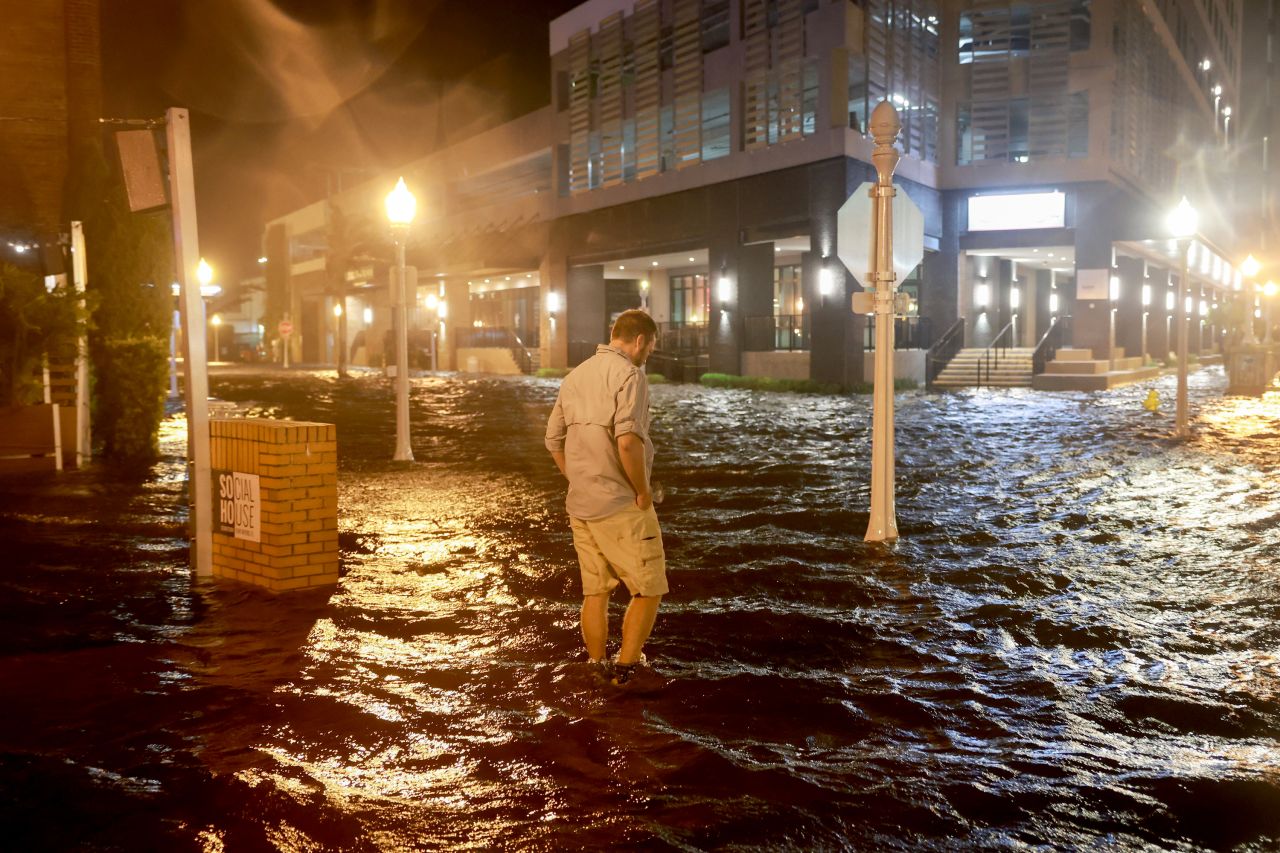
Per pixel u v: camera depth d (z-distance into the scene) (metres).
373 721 4.07
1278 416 20.30
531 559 7.34
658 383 40.53
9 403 12.24
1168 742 3.87
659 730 3.96
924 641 5.26
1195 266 46.66
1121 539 8.00
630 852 2.96
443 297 59.84
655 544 4.62
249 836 3.07
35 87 14.69
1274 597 6.12
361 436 17.39
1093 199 36.16
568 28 45.62
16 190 14.65
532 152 49.38
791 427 18.97
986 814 3.22
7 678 4.60
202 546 6.70
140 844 3.02
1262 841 3.05
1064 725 4.05
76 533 8.19
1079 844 3.02
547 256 47.50
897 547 7.73
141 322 13.40
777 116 35.16
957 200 37.84
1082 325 36.44
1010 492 10.58
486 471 12.64
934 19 37.31
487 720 4.08
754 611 5.86
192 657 4.95
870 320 35.16
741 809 3.25
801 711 4.20
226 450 6.65
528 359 50.03
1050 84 36.34
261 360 80.31
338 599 6.12
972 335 39.59
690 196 39.12
